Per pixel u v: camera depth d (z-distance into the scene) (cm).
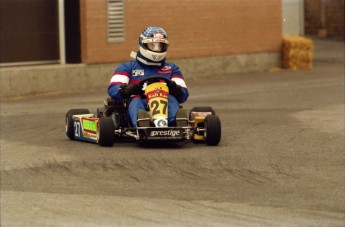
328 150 4003
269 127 4816
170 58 7931
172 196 2980
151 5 7731
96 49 7356
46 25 7219
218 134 4019
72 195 2994
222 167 3531
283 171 3462
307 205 2842
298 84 7431
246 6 8519
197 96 6612
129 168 3497
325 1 11694
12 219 2661
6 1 6969
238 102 6172
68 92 7094
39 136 4528
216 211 2759
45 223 2612
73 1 7300
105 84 7450
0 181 3259
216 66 8331
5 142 4306
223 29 8350
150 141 3988
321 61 9475
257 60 8675
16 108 5953
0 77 6731
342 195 2998
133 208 2800
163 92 4000
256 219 2653
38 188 3122
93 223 2614
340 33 11762
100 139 4000
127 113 4056
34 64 7175
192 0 8056
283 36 8988
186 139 3972
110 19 7431
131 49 7612
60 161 3672
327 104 5991
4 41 6988
